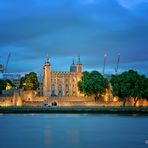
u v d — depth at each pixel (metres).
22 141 129.25
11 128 167.50
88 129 162.38
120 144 122.94
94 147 117.44
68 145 121.19
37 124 182.62
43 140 131.62
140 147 116.81
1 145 121.31
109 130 158.88
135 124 180.62
